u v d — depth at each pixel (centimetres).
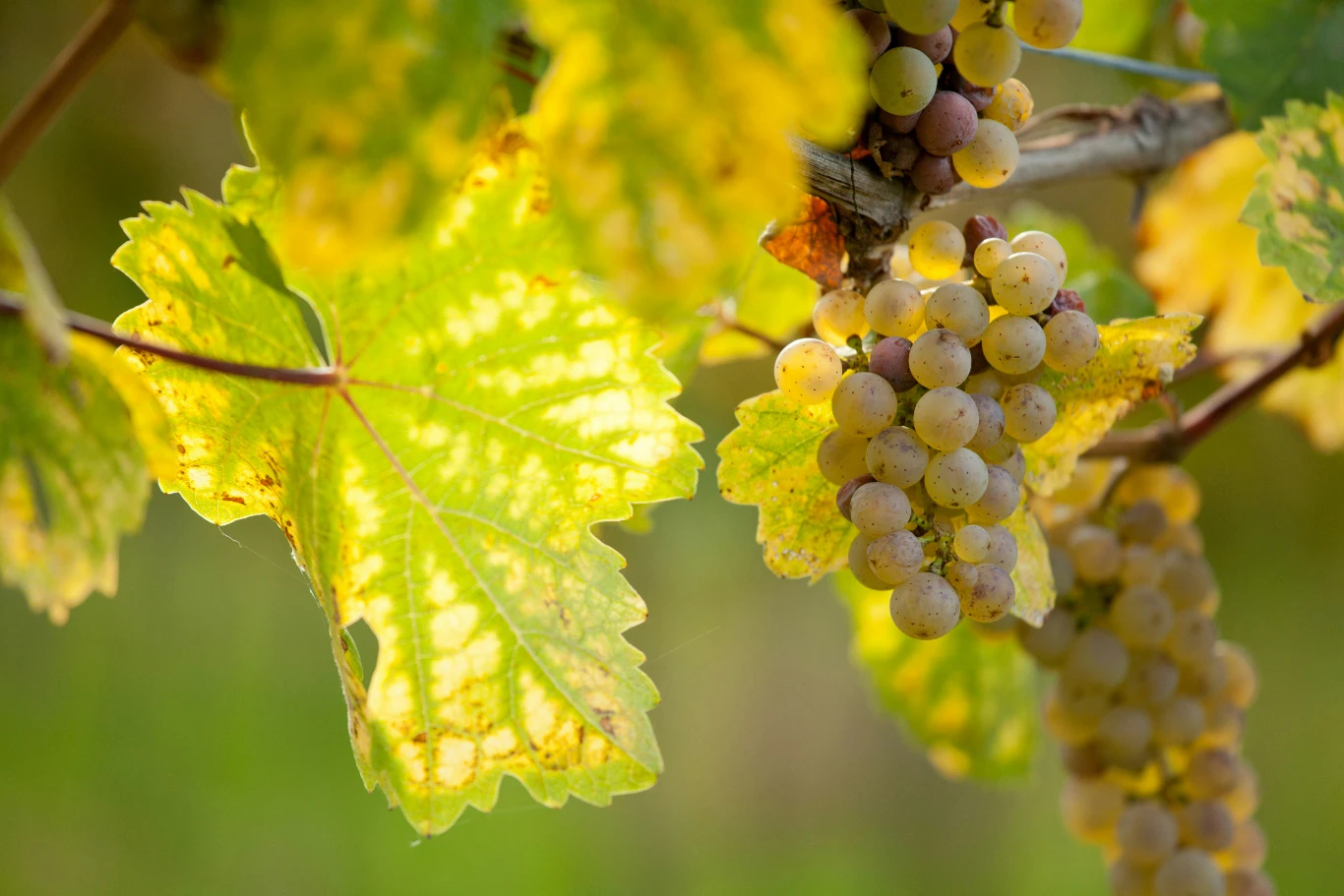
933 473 61
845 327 64
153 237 61
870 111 61
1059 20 60
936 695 85
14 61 127
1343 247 68
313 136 53
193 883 186
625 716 64
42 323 56
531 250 62
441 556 64
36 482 57
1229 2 75
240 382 62
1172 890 75
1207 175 84
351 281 62
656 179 54
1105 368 64
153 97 147
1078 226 83
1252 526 191
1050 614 75
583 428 64
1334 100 69
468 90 54
